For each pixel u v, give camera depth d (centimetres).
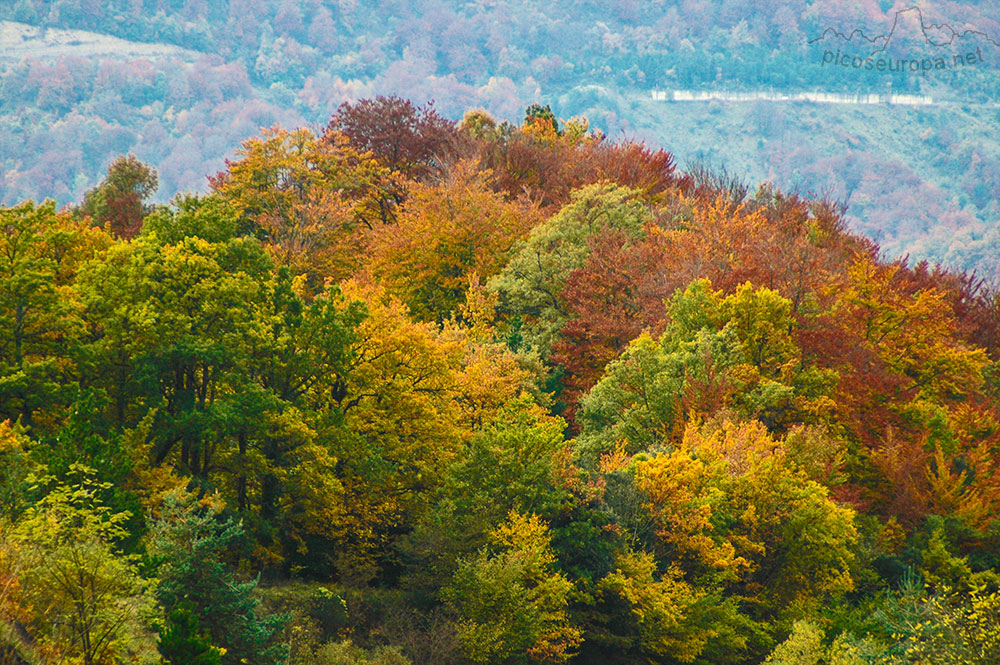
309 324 9438
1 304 8356
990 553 11544
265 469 8906
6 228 8869
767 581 9725
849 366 12356
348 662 7188
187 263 8988
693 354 11506
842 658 7938
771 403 11231
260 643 6431
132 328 8550
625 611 8719
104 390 8531
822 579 9844
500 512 8619
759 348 12212
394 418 10069
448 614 8244
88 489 6712
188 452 8981
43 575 5412
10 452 6694
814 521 9606
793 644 8212
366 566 9094
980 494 12062
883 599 9750
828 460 10794
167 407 8850
